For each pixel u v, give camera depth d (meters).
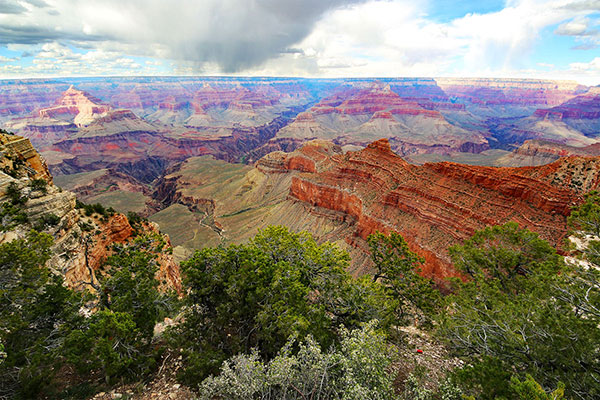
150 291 20.97
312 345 14.40
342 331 16.23
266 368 14.46
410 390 14.70
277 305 17.59
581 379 12.50
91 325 16.38
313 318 18.19
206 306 20.80
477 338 16.34
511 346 14.25
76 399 14.95
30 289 16.75
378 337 15.02
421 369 17.86
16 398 14.16
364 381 13.26
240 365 13.96
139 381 16.56
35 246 18.64
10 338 15.68
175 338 18.83
